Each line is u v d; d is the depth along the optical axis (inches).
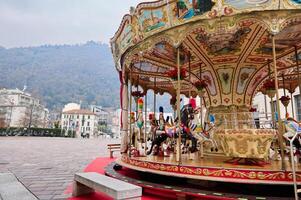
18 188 258.5
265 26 213.5
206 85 359.9
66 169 394.3
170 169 239.1
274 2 206.1
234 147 266.5
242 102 338.0
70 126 3479.3
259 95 748.6
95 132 3690.9
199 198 206.5
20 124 2807.6
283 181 195.6
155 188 228.1
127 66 346.6
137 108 422.0
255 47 317.1
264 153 260.1
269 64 349.1
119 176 287.3
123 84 367.2
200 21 229.8
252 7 210.1
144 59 381.1
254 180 199.6
